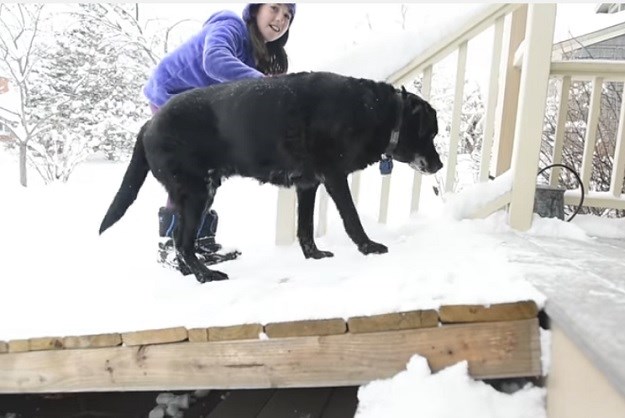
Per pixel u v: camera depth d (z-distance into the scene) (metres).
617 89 4.27
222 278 2.02
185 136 2.06
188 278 2.14
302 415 1.70
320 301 1.50
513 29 3.12
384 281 1.59
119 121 9.56
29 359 1.63
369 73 2.54
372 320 1.39
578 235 2.29
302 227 2.29
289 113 2.05
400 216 4.27
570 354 1.17
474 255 1.87
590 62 2.59
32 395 2.10
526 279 1.47
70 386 1.61
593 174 4.16
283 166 2.13
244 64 2.33
